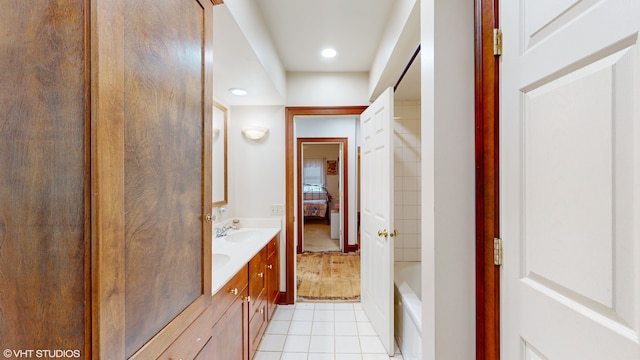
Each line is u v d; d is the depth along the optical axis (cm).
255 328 189
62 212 51
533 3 74
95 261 50
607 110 54
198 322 89
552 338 68
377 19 191
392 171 201
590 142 58
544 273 71
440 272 101
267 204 282
